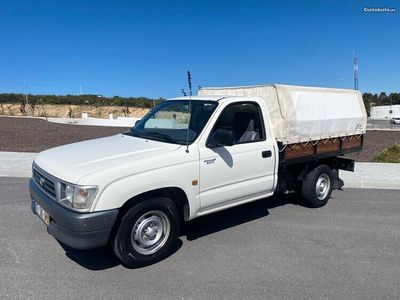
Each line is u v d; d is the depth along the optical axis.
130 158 3.76
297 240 4.75
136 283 3.54
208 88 6.43
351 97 6.66
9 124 31.56
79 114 66.75
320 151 6.00
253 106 4.98
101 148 4.23
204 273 3.78
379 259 4.18
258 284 3.56
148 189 3.71
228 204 4.63
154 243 3.97
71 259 4.03
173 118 4.82
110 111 69.25
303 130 5.53
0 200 6.31
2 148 13.59
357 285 3.56
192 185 4.12
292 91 5.41
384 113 97.12
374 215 5.90
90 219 3.35
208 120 4.37
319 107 5.86
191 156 4.09
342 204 6.56
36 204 4.17
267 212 5.97
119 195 3.49
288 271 3.85
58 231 3.57
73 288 3.41
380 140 23.58
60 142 16.77
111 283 3.52
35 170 4.26
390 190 7.79
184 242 4.62
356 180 8.13
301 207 6.30
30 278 3.58
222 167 4.40
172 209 4.04
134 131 5.10
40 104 72.81
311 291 3.44
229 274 3.76
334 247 4.52
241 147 4.63
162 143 4.32
